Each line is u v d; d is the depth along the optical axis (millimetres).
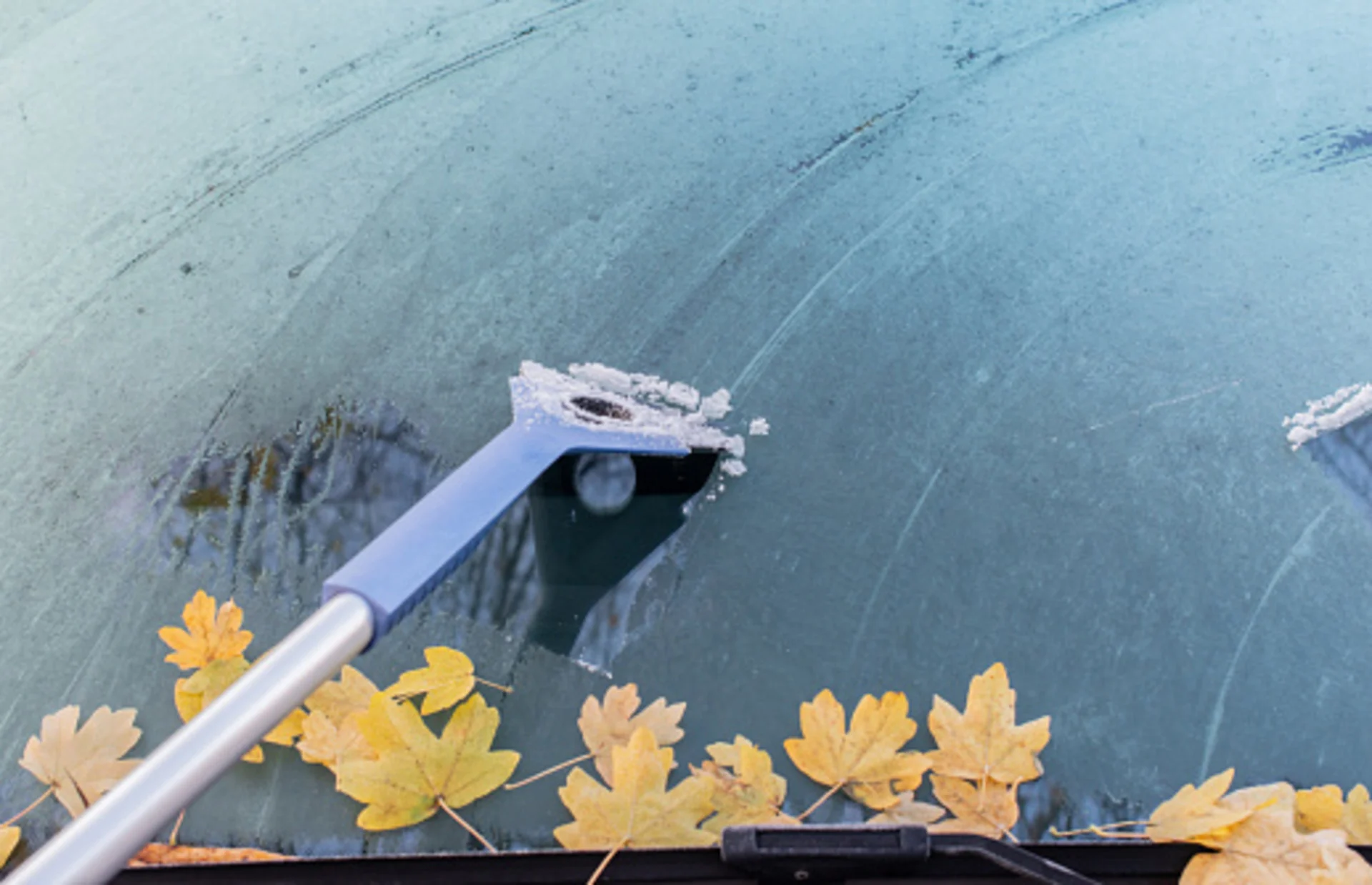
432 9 1618
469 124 1470
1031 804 937
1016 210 1376
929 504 1137
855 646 1039
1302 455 1169
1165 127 1459
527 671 1012
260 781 936
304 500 1137
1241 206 1376
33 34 1590
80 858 567
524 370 1193
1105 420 1197
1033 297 1296
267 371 1235
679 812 865
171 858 885
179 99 1501
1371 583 1080
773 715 995
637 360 1241
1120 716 993
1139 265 1322
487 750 931
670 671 1020
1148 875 849
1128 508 1131
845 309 1288
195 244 1347
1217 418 1194
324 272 1320
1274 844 850
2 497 1138
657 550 1103
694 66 1538
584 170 1418
